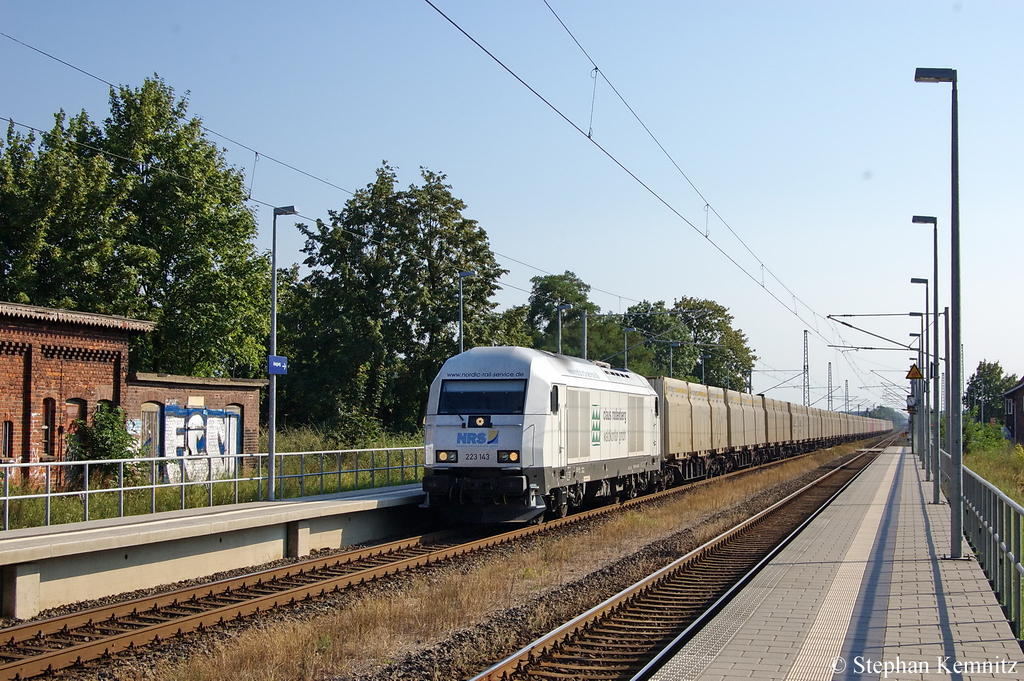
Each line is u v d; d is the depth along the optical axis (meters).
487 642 10.12
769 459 52.81
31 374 21.70
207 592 12.81
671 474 32.19
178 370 37.12
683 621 11.19
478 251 47.84
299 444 32.53
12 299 30.42
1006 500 10.98
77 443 22.30
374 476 24.02
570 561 16.14
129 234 34.94
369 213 47.19
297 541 16.56
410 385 47.00
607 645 10.03
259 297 38.09
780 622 10.30
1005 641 9.30
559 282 85.56
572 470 20.75
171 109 36.81
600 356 76.62
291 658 9.43
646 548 17.56
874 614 10.72
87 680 8.89
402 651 10.12
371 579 14.16
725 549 17.61
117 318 23.81
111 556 12.97
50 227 32.03
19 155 32.62
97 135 36.09
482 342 46.09
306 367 49.53
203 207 36.06
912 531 19.22
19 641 10.29
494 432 18.92
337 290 45.78
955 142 15.80
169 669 9.12
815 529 19.62
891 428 190.00
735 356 98.56
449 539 19.03
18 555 11.39
